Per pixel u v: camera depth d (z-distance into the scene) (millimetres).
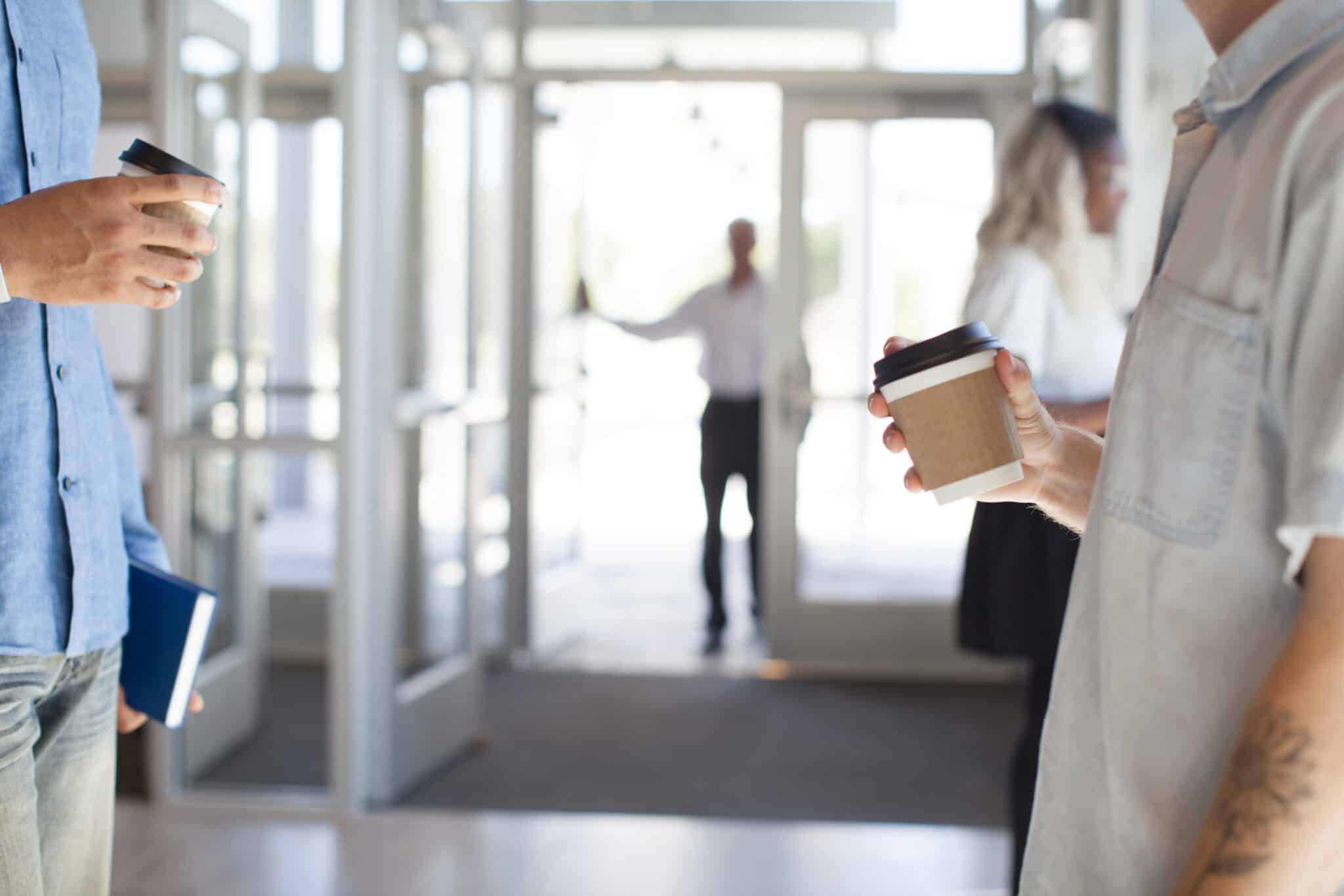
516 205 4832
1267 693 673
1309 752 648
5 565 1080
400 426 3270
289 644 4988
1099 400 1836
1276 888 654
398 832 3008
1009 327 2109
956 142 4672
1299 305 711
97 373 1218
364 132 3047
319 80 3850
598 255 5305
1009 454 1008
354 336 3059
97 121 1251
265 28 3715
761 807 3230
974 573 2158
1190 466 780
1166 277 821
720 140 6273
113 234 959
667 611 5855
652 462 11469
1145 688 803
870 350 4750
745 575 6797
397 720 3279
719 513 5113
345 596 3074
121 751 3502
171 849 2887
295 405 3980
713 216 8195
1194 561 777
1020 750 2176
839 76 4672
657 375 12688
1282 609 752
